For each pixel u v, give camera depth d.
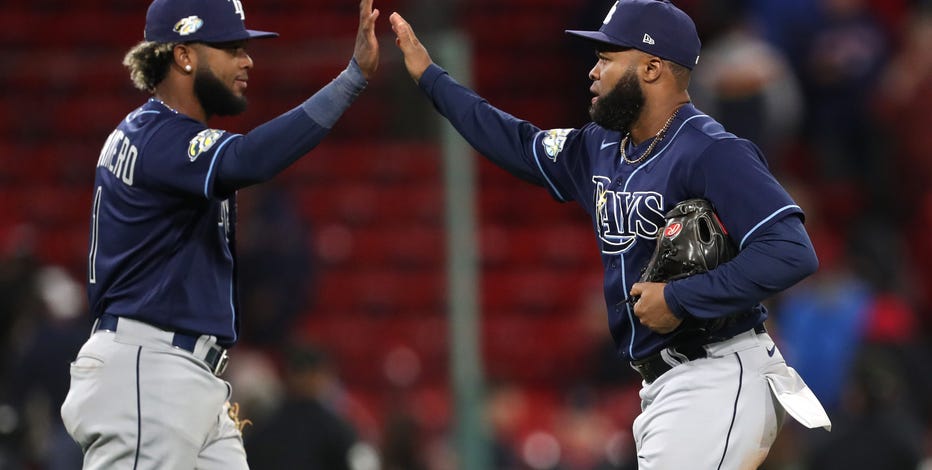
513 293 43.31
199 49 17.47
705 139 16.58
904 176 47.62
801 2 48.44
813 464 28.62
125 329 17.20
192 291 17.38
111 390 17.05
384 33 49.88
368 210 39.38
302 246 36.69
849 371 31.95
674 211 16.52
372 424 35.25
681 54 16.98
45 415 31.33
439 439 34.69
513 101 51.06
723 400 16.62
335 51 35.91
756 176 16.22
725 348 16.86
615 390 37.25
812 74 48.50
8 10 52.91
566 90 51.47
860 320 35.50
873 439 28.00
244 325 36.03
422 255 37.72
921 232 46.66
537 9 54.09
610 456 33.69
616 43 16.91
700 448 16.50
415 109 39.84
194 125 17.20
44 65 43.94
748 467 16.58
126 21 52.91
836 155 48.62
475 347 32.53
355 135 43.03
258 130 16.80
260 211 36.56
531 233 44.16
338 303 37.97
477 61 52.22
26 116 45.72
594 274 43.75
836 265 40.88
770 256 15.86
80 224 43.66
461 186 32.94
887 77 48.78
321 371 28.23
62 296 32.94
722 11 42.16
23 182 44.78
